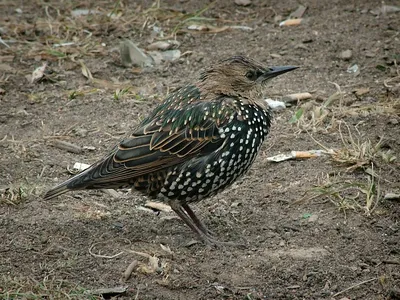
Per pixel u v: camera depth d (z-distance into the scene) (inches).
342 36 624.1
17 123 521.0
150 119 411.5
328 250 401.7
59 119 526.3
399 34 622.2
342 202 434.0
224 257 398.3
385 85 558.3
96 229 417.4
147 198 449.7
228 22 656.4
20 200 437.4
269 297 371.9
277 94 550.9
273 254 399.2
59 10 674.2
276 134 506.6
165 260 393.4
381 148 489.4
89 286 374.3
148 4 683.4
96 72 586.2
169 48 617.3
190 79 574.2
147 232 417.7
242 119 403.2
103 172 395.9
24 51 612.7
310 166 472.1
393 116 522.0
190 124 400.5
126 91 555.5
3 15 665.0
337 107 534.0
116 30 644.7
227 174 407.5
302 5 674.2
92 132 511.2
